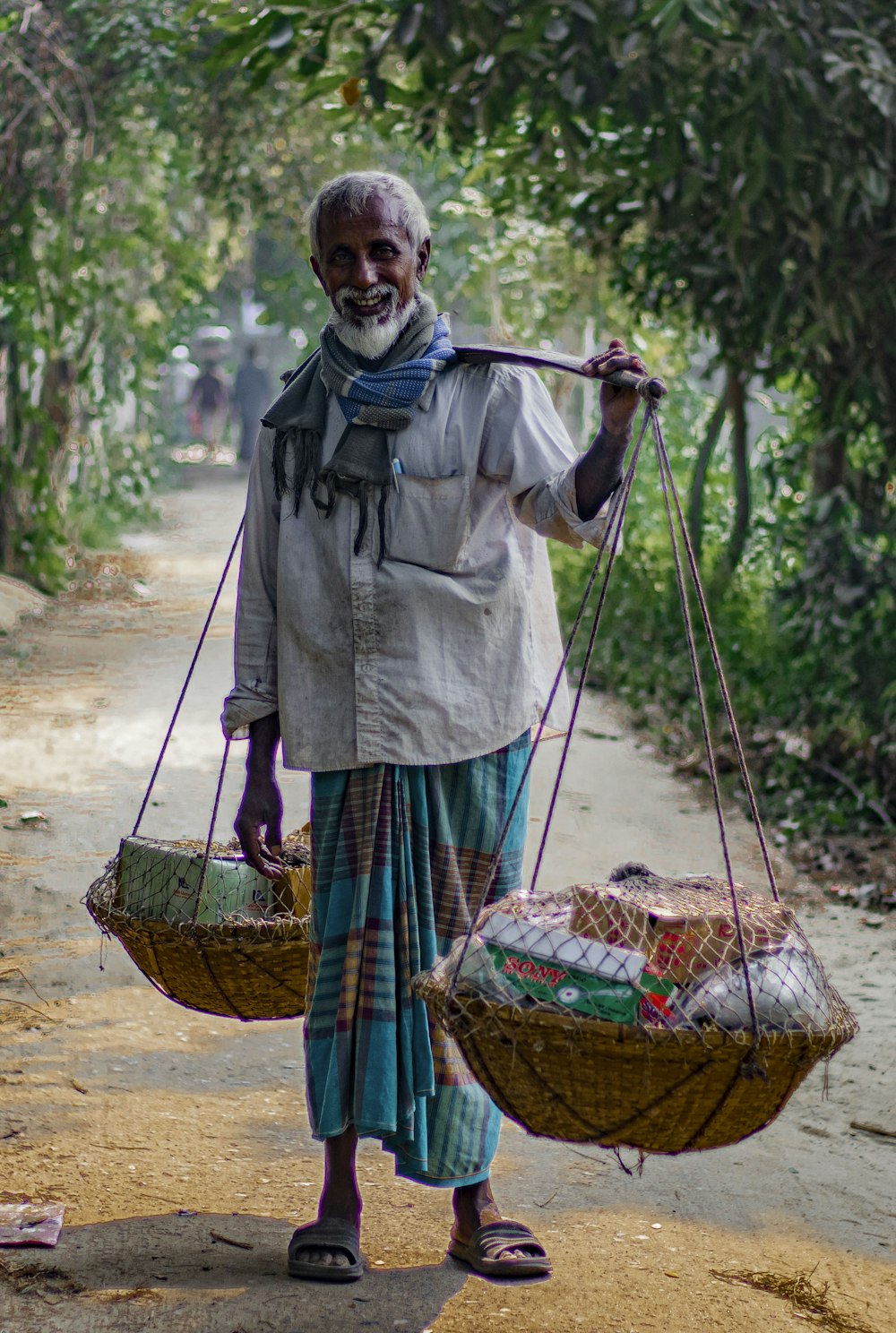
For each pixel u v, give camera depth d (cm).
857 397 799
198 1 677
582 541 289
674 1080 239
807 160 686
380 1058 288
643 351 1266
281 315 2398
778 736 780
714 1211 330
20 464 1236
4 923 485
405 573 295
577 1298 286
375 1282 290
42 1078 381
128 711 802
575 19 638
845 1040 252
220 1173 337
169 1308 275
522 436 295
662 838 636
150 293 1792
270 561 312
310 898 323
